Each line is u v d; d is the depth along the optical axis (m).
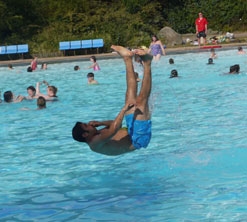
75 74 20.30
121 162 7.63
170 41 31.27
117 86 16.12
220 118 10.41
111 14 32.34
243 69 18.03
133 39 30.75
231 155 7.68
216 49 26.22
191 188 6.31
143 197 6.09
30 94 13.80
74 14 32.38
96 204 5.95
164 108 11.73
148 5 34.84
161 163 7.47
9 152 8.55
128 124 6.22
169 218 5.39
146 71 6.25
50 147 8.75
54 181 6.90
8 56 28.09
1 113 12.16
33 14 33.28
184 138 8.88
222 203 5.72
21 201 6.18
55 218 5.59
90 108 12.41
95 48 28.89
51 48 29.31
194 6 36.47
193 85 15.14
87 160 7.84
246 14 34.69
